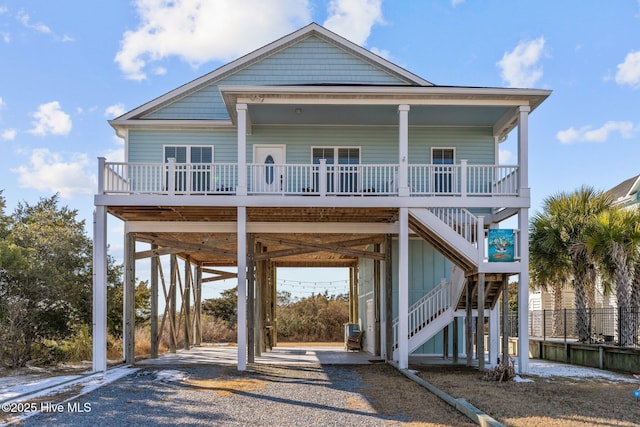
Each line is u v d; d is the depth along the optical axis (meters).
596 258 15.24
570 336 19.25
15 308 13.81
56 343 15.30
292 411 7.49
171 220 14.25
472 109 13.31
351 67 15.75
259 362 13.82
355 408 7.67
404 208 12.11
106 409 7.64
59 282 14.84
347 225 14.34
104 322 11.76
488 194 12.15
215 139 15.29
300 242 14.25
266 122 14.88
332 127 15.21
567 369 13.24
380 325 15.76
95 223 11.79
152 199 11.98
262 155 15.09
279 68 15.77
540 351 17.30
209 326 26.22
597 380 10.81
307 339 28.55
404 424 6.63
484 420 6.39
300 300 30.77
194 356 16.00
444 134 15.31
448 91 12.17
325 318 29.02
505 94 12.23
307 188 14.27
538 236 17.75
